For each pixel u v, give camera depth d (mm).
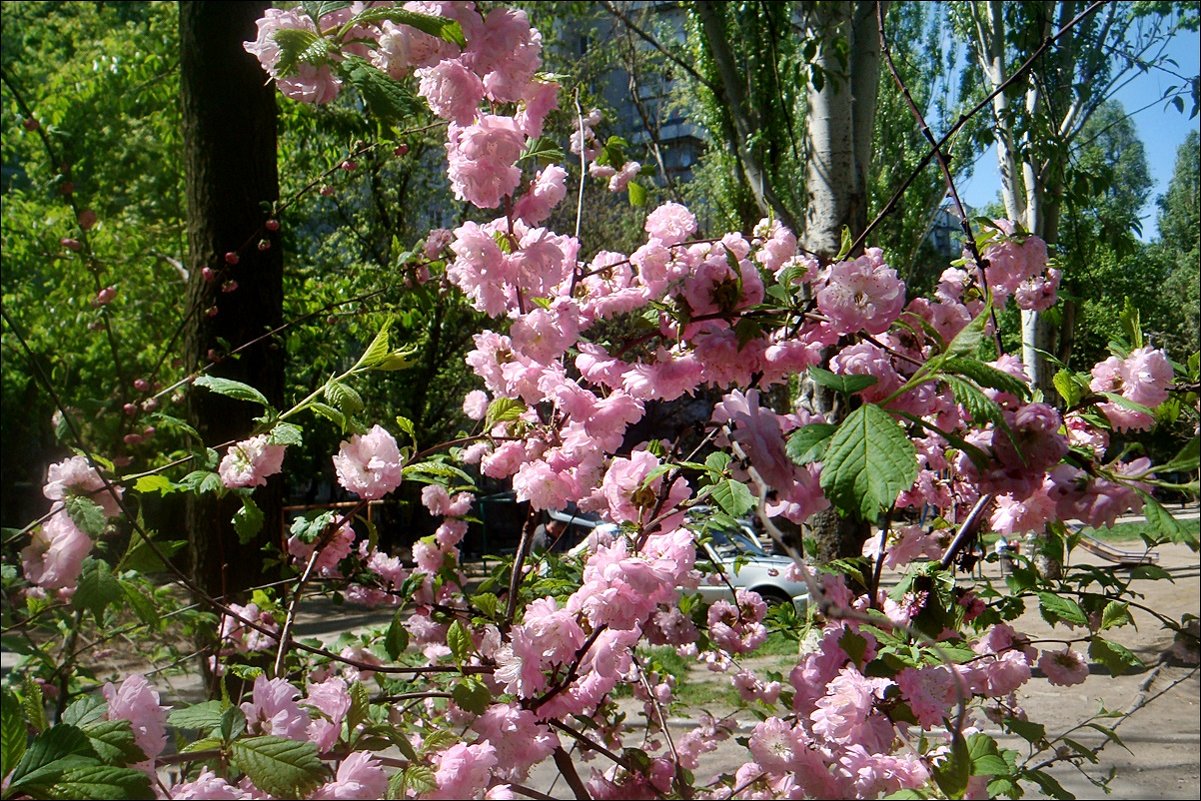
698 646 3025
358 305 6191
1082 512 1424
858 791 1604
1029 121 3527
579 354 2213
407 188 17219
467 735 1872
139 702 1346
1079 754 2453
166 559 1733
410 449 2281
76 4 14336
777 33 7000
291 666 2746
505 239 2164
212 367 4164
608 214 16062
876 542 2412
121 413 3504
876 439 1153
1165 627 2309
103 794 1174
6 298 9289
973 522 1951
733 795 2186
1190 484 1409
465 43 1680
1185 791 4586
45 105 10523
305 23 1605
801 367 1755
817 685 1770
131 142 10547
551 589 2371
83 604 1638
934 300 2316
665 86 15523
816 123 5883
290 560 3115
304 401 1980
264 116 4477
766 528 1186
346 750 1485
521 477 2197
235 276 4301
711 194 14086
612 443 2045
